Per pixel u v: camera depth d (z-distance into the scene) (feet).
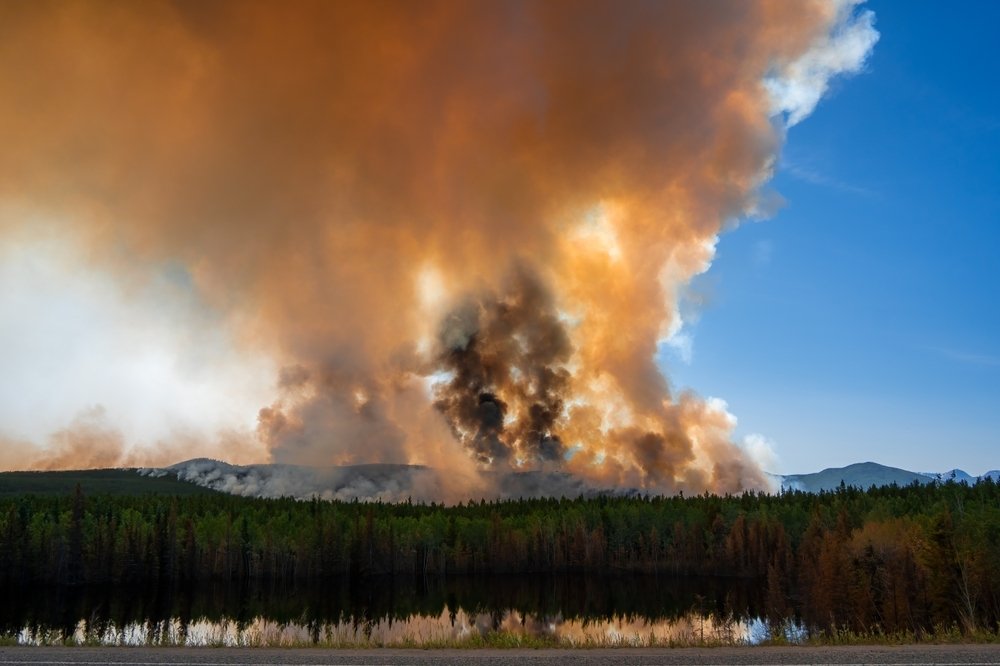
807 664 59.57
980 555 211.61
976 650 64.85
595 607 321.73
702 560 526.57
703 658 64.03
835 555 240.12
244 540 531.09
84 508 537.65
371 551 539.70
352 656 68.64
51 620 271.08
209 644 90.89
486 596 390.01
